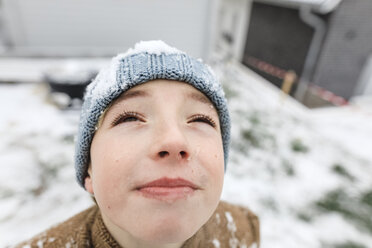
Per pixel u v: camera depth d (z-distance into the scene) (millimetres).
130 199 450
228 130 750
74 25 5355
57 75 4070
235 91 5875
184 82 572
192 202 463
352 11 4855
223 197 2756
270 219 2566
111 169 465
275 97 5750
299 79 5676
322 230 2514
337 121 4895
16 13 5000
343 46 5215
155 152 442
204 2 5680
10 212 2395
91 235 649
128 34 5691
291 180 3154
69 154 3193
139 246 564
